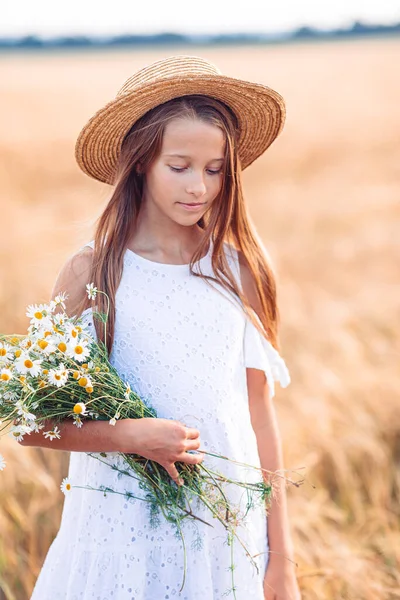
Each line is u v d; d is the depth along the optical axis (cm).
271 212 1149
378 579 322
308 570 314
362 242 901
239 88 211
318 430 412
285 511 231
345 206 1166
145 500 201
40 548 352
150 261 217
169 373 211
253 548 216
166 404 210
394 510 386
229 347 220
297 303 625
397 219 1058
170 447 193
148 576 203
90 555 206
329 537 344
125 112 209
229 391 218
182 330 214
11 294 599
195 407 211
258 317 234
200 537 205
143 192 221
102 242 216
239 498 213
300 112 2517
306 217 1078
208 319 218
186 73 209
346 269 796
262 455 234
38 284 629
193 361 213
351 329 573
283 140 1980
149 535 203
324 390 456
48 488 363
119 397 197
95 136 217
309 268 796
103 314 209
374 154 1748
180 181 204
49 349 185
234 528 209
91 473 209
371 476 403
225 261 224
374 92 2984
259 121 229
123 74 4266
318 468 405
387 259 834
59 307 217
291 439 405
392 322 589
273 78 3475
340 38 8931
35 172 1606
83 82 3741
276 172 1600
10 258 783
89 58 6512
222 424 213
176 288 217
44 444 202
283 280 698
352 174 1516
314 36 8919
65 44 8881
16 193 1347
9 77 4109
